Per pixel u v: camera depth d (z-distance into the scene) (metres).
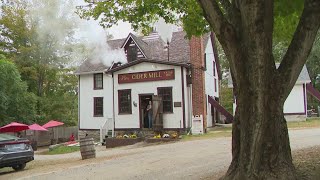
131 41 28.48
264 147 6.28
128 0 12.09
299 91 30.41
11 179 11.96
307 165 8.41
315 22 6.34
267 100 6.24
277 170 6.22
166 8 12.41
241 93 6.43
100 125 30.19
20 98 28.31
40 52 38.00
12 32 37.66
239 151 6.76
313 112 42.47
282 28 11.20
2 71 26.53
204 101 24.59
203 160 12.04
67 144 27.75
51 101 38.47
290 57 6.43
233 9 6.76
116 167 12.18
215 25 6.57
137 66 26.02
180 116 24.30
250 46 6.21
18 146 14.70
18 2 37.56
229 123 33.97
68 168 13.16
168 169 10.73
